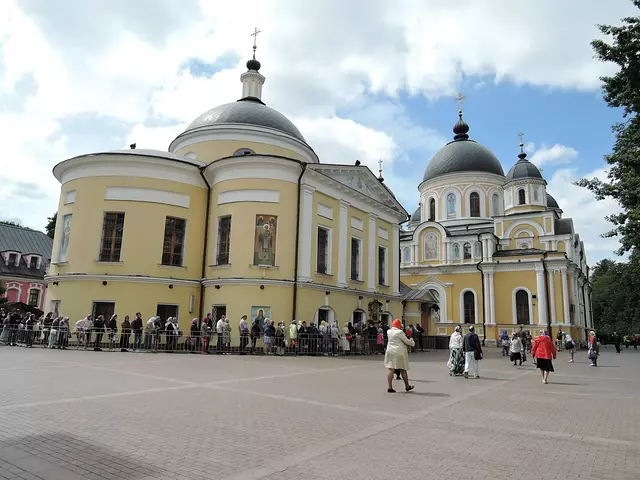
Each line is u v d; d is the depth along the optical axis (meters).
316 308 25.20
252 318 22.92
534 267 45.88
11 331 22.72
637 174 16.95
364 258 30.25
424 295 37.28
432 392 12.19
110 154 24.20
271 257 23.77
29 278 46.84
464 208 55.31
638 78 16.14
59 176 26.45
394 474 5.48
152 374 13.22
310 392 11.20
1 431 6.83
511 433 7.72
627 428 8.31
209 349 21.59
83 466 5.45
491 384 14.49
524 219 50.41
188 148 30.94
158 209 24.44
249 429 7.39
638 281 32.69
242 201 24.14
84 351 19.88
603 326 69.44
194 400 9.56
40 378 11.77
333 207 27.66
